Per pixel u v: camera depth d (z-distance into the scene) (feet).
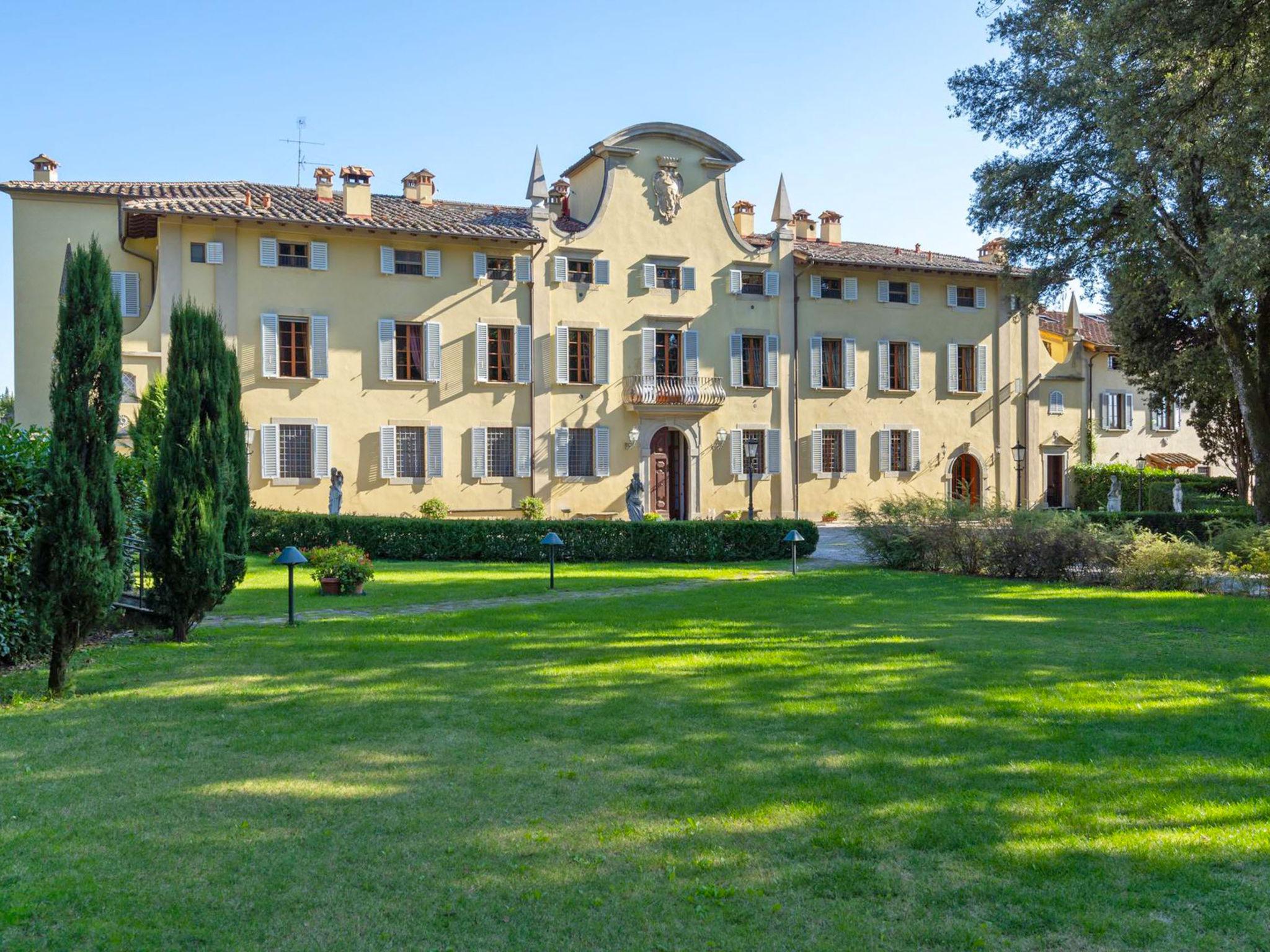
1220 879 15.98
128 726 25.40
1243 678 30.81
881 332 120.06
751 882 16.03
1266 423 81.82
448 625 41.81
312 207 97.04
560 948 13.98
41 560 28.40
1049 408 130.00
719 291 112.37
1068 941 14.14
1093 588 56.95
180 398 37.86
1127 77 70.38
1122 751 22.91
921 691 29.07
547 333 104.68
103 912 15.02
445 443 100.89
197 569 37.58
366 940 14.23
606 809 19.29
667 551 77.05
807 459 116.37
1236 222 67.62
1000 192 85.20
